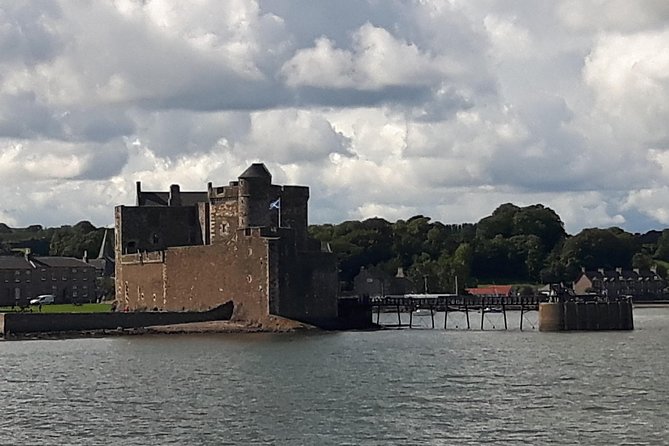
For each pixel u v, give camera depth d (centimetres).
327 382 8850
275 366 10069
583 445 6275
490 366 10094
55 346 12688
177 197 18288
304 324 14700
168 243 17712
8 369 10119
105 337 13950
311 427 6800
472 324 18650
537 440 6406
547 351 11694
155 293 16700
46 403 7875
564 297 15712
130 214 17600
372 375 9338
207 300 15600
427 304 15912
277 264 14588
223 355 11169
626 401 7781
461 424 6881
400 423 6919
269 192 16462
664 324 18162
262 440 6438
